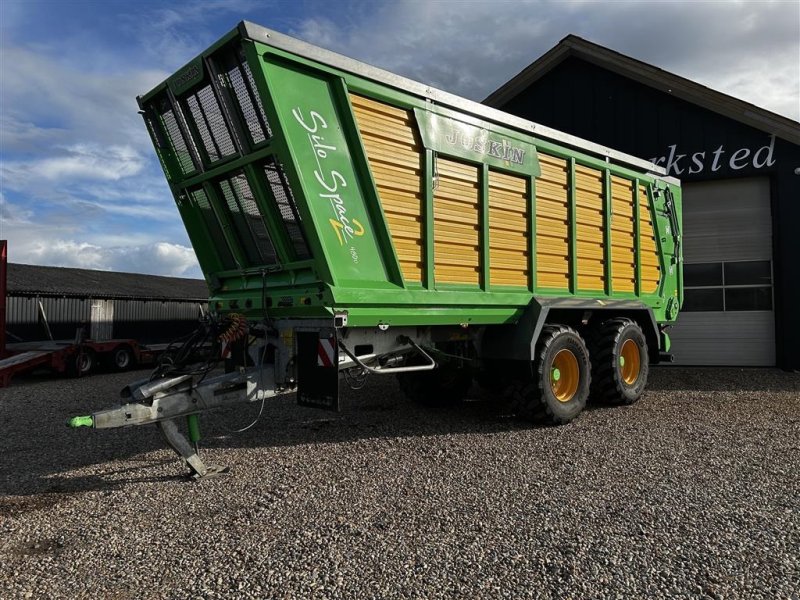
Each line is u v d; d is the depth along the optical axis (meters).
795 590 2.73
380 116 4.94
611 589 2.75
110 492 4.33
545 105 13.55
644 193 8.25
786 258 11.51
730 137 11.91
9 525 3.71
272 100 4.18
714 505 3.82
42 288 16.42
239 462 5.02
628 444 5.45
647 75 12.26
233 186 5.17
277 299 4.91
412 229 5.16
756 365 12.08
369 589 2.77
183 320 20.42
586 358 6.63
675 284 8.95
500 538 3.33
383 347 5.20
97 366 14.73
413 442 5.61
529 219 6.34
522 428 6.19
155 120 5.61
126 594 2.79
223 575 2.95
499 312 5.93
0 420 7.64
